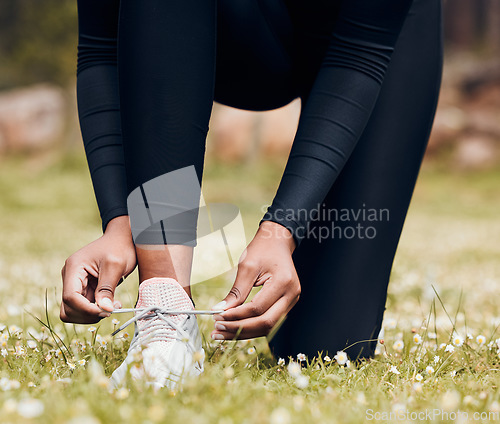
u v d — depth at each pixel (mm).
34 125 16828
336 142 1568
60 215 11219
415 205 12836
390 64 1870
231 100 1980
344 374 1598
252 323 1420
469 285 4141
